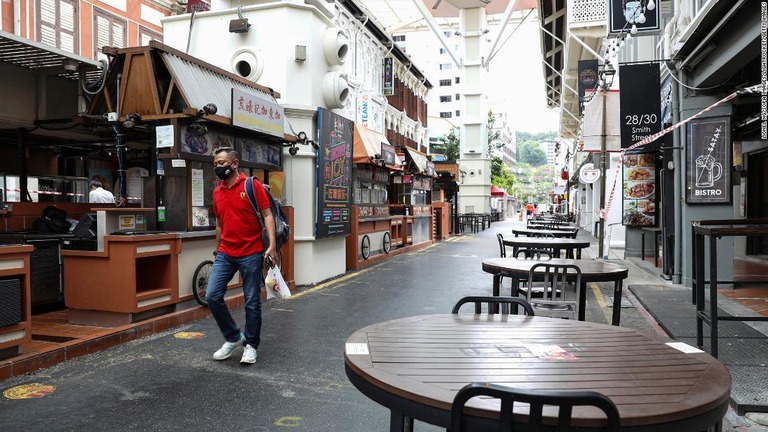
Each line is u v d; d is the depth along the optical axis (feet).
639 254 49.73
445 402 6.44
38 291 23.76
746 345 18.26
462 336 9.71
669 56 34.22
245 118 26.05
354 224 43.21
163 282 23.08
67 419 13.28
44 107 30.12
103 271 21.13
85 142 35.63
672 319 22.53
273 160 31.12
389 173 57.67
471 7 137.39
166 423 13.12
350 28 82.74
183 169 24.04
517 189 440.86
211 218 25.88
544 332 10.07
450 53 138.62
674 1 34.22
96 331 20.31
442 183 97.04
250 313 17.97
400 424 7.36
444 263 48.29
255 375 16.78
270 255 17.90
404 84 116.98
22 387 15.44
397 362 8.05
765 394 13.69
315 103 34.35
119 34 61.11
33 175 37.88
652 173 46.83
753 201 44.55
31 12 50.75
